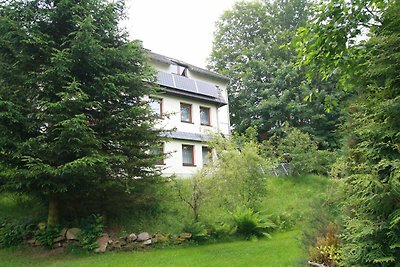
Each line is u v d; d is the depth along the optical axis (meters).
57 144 9.77
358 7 4.45
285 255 9.22
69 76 10.27
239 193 14.55
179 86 22.50
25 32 10.32
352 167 5.86
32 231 10.93
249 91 33.53
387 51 4.79
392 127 4.84
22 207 12.66
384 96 5.05
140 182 11.66
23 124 10.02
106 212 12.03
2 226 11.22
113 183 11.09
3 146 9.73
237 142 17.72
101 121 10.94
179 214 13.24
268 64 33.81
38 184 9.89
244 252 10.05
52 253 10.27
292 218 14.52
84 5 11.27
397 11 4.47
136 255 10.09
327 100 6.02
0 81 10.34
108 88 10.84
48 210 11.67
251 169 15.07
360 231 4.92
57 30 11.39
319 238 7.08
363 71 5.00
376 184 4.57
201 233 11.79
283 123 30.31
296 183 19.70
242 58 36.72
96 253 10.36
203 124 23.64
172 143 20.89
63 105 9.88
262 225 12.86
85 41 10.23
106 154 10.73
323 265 6.44
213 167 13.97
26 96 10.42
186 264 8.81
